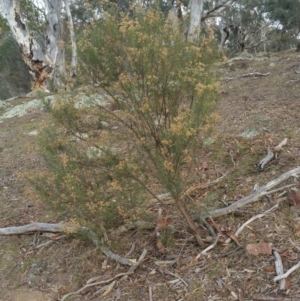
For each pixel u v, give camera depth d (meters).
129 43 2.79
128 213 3.08
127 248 3.44
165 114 2.89
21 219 4.35
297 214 3.34
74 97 3.10
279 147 4.49
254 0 26.17
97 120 3.10
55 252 3.69
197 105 2.70
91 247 3.62
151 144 2.87
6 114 9.48
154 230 3.47
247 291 2.72
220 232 3.30
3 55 24.83
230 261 3.02
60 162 3.05
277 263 2.84
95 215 3.16
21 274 3.54
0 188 5.25
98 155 3.41
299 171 3.77
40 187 3.18
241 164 4.42
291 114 5.57
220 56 3.04
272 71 8.80
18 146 6.84
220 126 5.66
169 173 2.80
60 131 3.30
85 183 3.06
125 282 3.11
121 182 2.96
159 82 2.79
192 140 2.79
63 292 3.19
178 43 2.82
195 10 10.51
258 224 3.34
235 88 7.85
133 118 2.90
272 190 3.71
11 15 10.94
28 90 26.81
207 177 4.25
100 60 2.87
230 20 26.09
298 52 12.80
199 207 3.34
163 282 3.00
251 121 5.62
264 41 25.22
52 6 11.79
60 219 4.18
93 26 2.92
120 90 2.83
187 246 3.30
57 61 11.84
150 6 3.05
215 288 2.82
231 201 3.76
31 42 11.27
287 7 26.70
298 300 2.50
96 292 3.08
